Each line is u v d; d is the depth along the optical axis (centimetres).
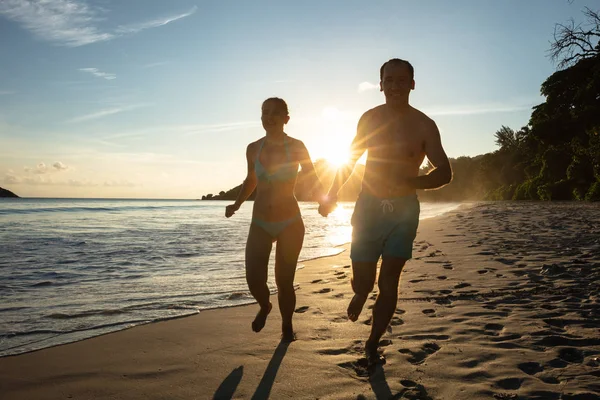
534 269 666
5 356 357
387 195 342
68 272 757
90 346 379
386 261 336
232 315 473
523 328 399
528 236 1090
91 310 500
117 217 2692
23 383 305
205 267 810
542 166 4597
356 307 346
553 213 1978
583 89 4466
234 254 988
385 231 340
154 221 2300
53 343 388
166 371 323
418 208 345
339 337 394
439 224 1634
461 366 321
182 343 383
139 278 702
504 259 761
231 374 317
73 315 478
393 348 359
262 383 301
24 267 809
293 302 390
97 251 1037
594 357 332
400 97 348
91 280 686
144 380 309
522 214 2019
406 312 461
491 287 563
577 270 643
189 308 506
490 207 3055
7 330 425
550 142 4684
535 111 5497
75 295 580
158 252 1022
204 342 385
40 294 588
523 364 323
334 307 496
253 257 381
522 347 355
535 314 441
